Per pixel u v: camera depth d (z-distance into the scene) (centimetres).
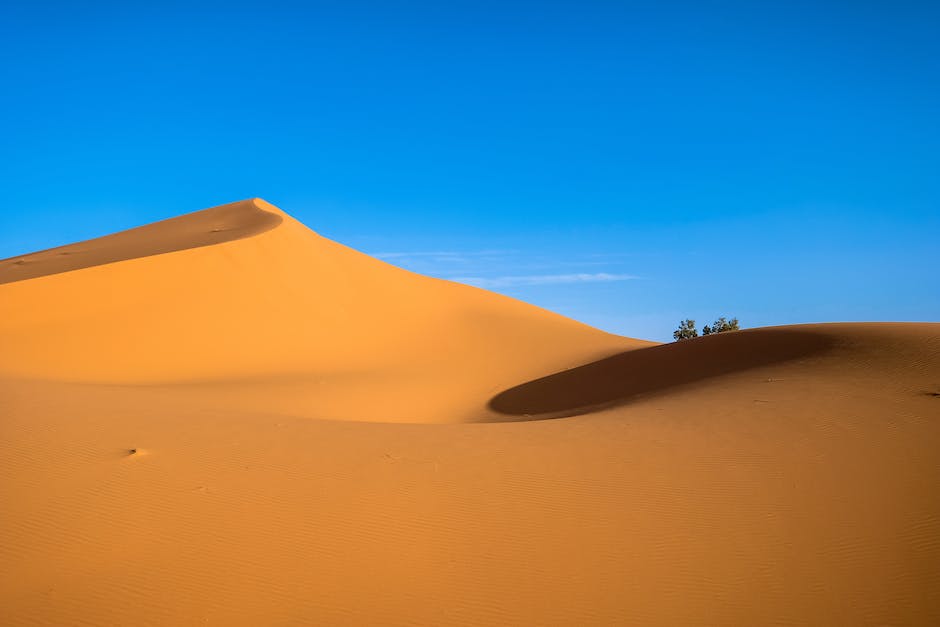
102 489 966
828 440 1250
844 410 1448
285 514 905
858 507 960
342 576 761
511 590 744
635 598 735
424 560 801
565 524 902
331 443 1245
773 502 979
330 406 2297
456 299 5169
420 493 993
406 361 3500
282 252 4031
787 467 1117
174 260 3431
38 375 2300
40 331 2770
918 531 890
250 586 736
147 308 3119
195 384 2527
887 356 1983
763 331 2767
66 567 764
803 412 1453
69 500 928
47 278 3008
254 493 970
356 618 686
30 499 928
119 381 2489
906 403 1476
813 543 859
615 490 1022
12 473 1016
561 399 2602
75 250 4616
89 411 1416
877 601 737
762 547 848
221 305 3353
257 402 2153
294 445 1216
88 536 831
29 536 828
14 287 2891
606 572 785
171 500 936
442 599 723
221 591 725
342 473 1066
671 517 929
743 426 1374
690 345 2911
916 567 805
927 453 1162
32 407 1420
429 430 1408
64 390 1739
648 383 2561
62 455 1099
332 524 882
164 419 1381
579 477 1076
